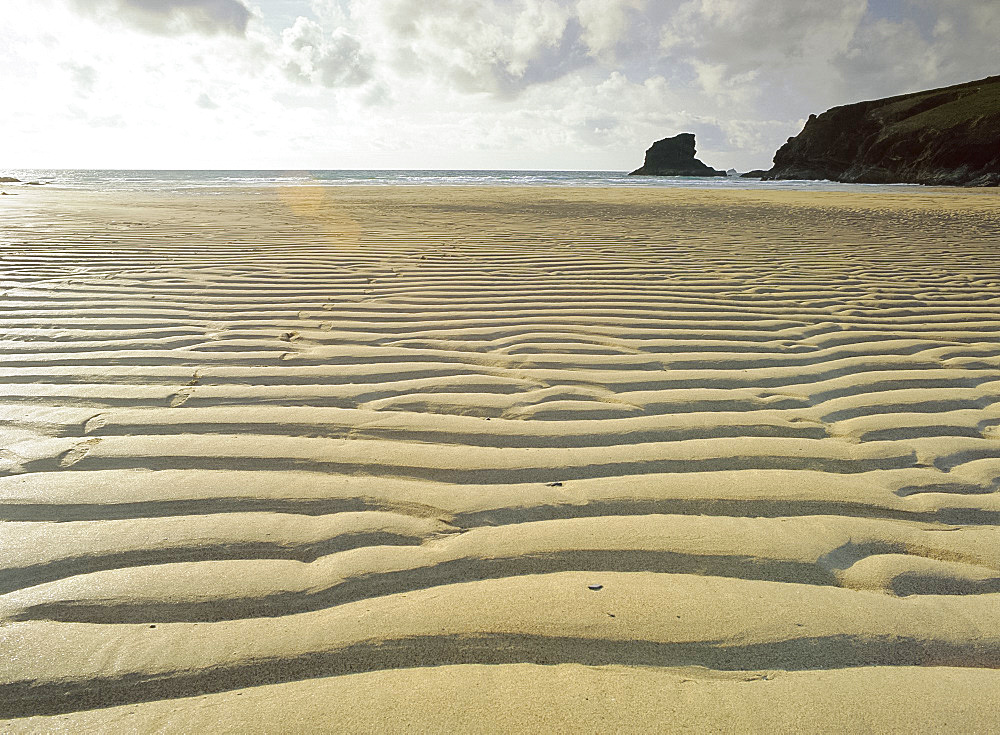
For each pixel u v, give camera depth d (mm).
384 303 3568
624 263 5074
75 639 1089
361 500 1536
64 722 942
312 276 4285
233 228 7020
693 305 3660
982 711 988
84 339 2754
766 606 1211
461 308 3486
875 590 1273
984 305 3848
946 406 2211
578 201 13219
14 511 1449
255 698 979
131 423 1918
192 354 2594
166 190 17766
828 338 3043
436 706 967
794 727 950
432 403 2143
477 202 12516
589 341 2895
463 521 1472
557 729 931
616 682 1025
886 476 1726
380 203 11906
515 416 2055
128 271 4273
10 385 2205
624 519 1492
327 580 1250
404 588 1236
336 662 1054
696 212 10672
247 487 1573
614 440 1896
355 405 2115
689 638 1124
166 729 926
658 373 2492
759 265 5156
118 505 1481
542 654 1082
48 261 4582
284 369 2441
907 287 4375
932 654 1110
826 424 2061
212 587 1218
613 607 1194
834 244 6641
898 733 948
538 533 1428
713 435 1945
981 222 9602
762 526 1479
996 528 1500
